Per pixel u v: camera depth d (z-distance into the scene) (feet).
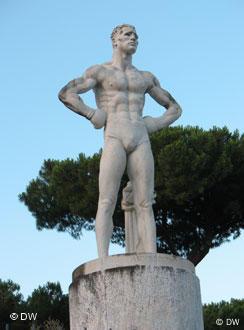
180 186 48.91
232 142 51.80
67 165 53.21
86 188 51.01
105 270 22.00
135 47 26.23
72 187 52.65
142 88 25.98
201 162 49.03
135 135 24.94
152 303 21.44
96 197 50.70
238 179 51.75
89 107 25.08
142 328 21.18
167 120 26.35
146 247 24.36
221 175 50.21
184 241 54.65
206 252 54.80
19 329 69.21
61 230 57.93
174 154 48.49
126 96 25.57
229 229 54.90
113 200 24.68
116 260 22.06
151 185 24.97
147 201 24.79
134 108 25.52
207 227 54.03
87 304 22.09
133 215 25.43
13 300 71.20
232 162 51.34
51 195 57.16
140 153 24.90
